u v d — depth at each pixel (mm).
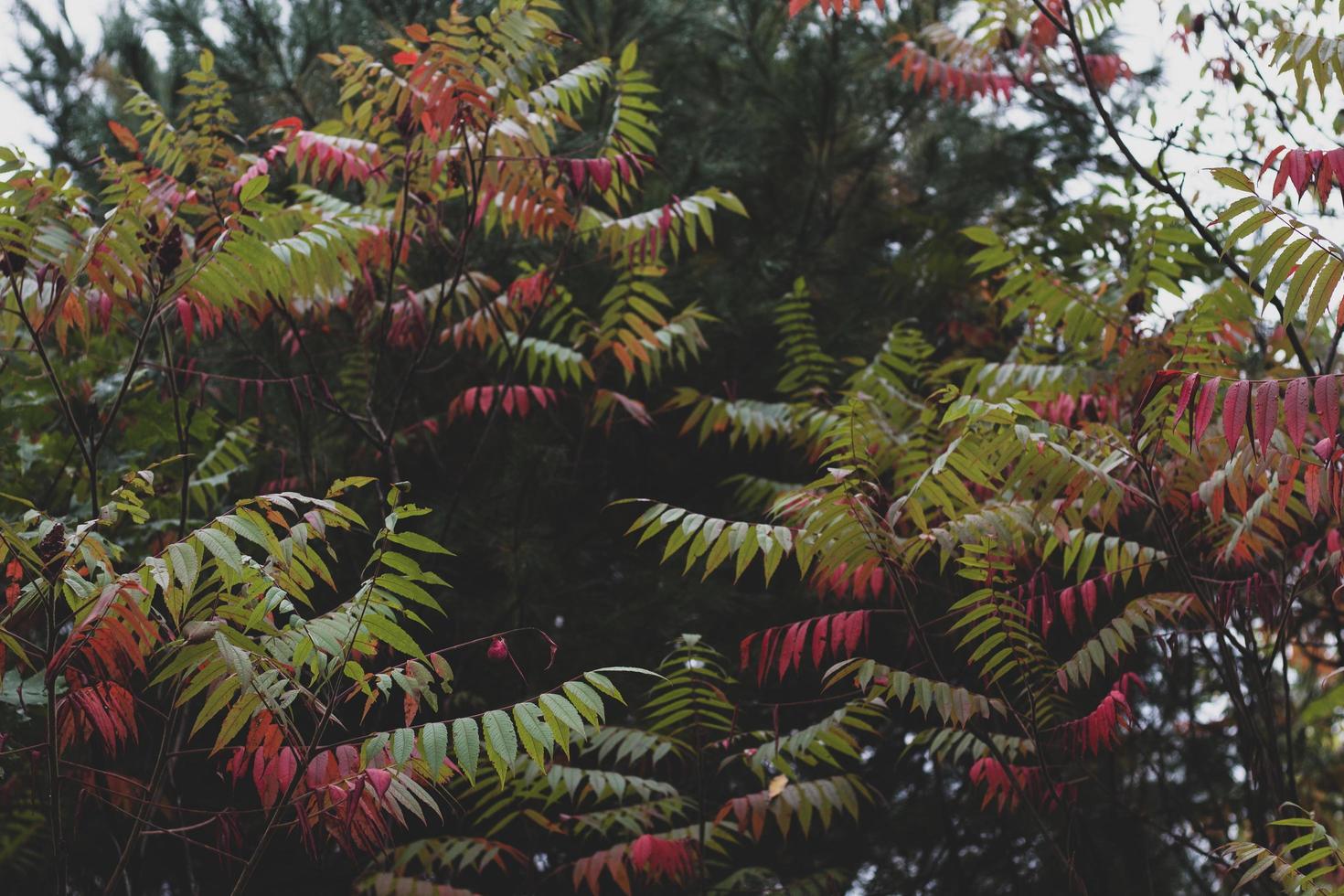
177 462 4648
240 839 2939
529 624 5543
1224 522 4023
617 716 5441
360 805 2824
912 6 7582
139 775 5031
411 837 5164
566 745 2605
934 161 7598
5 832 4586
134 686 4211
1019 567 4773
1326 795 7891
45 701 3359
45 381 4418
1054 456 3223
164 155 4156
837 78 6988
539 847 5395
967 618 3459
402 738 2564
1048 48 5340
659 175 6613
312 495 4785
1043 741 4074
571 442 6250
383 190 4723
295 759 2812
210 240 4039
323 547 5387
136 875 4062
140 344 3305
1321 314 2768
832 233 7078
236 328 4379
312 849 2797
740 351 6422
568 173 4238
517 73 4156
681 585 5785
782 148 6965
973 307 6938
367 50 6449
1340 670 3467
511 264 6039
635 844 3840
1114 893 5969
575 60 6500
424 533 5551
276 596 2666
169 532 4438
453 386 6055
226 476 4594
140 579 2463
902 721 6180
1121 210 4418
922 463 4320
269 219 4051
